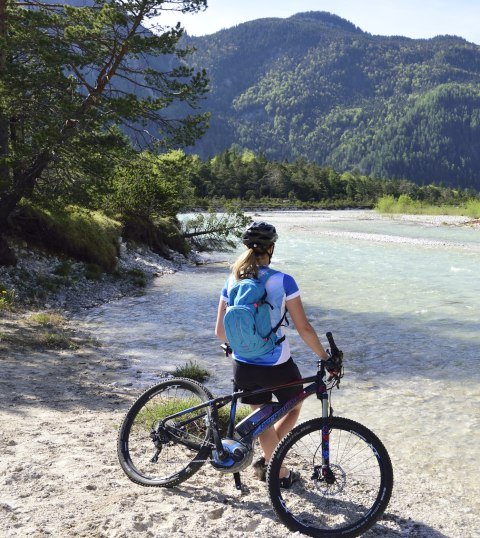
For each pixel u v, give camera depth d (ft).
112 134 56.95
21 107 54.65
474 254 96.78
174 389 15.25
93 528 12.56
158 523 12.89
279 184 489.67
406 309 48.06
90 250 64.80
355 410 23.95
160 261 83.30
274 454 12.94
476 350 34.40
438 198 596.29
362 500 13.79
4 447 17.22
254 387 13.41
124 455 14.93
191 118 58.18
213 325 41.73
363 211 326.44
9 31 55.16
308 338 12.95
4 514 13.06
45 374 27.32
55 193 54.75
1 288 47.80
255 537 12.51
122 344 35.53
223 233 106.32
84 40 53.01
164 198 94.43
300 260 87.35
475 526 14.10
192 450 15.03
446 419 22.85
